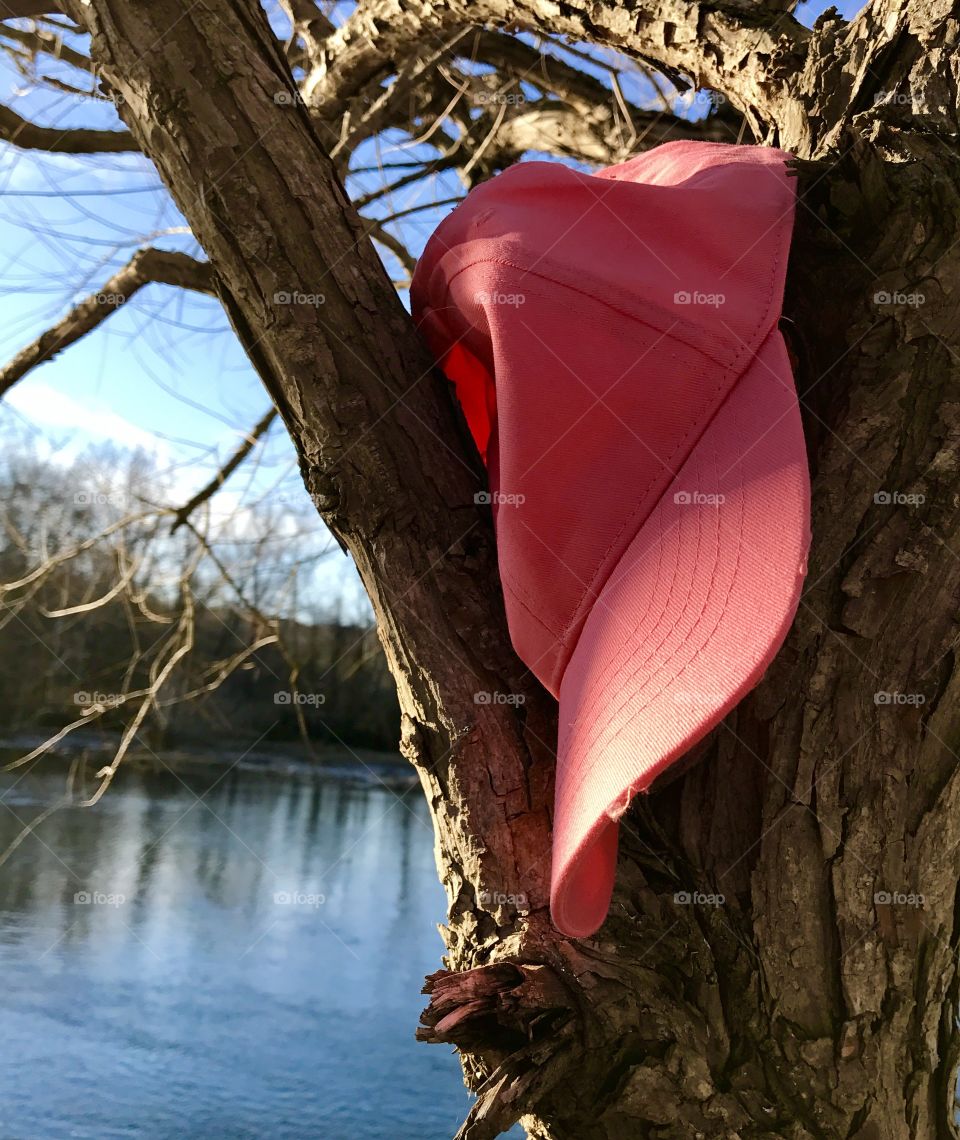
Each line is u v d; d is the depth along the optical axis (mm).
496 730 1144
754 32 1622
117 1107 5590
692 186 1244
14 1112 5422
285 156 1198
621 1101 1042
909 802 1095
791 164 1221
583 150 3484
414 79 3080
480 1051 1065
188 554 3916
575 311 1084
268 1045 6559
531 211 1203
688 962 1077
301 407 1197
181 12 1160
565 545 1045
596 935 1074
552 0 1930
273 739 16406
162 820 12500
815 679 1109
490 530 1229
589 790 900
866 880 1083
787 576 886
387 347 1230
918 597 1102
